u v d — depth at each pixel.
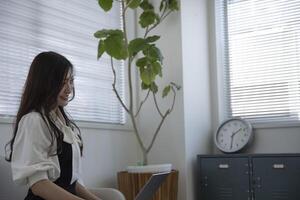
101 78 3.29
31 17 2.73
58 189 1.69
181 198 3.32
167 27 3.49
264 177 3.10
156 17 3.29
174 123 3.40
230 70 3.83
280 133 3.47
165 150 3.42
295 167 3.01
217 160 3.29
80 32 3.12
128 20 3.57
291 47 3.56
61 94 1.91
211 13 3.87
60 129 1.90
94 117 3.17
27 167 1.70
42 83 1.85
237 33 3.82
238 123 3.49
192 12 3.60
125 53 2.86
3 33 2.52
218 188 3.27
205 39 3.79
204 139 3.61
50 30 2.87
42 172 1.72
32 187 1.71
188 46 3.50
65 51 2.97
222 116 3.79
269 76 3.64
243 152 3.53
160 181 2.24
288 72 3.55
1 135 2.38
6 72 2.51
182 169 3.33
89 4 3.23
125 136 3.40
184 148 3.34
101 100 3.26
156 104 3.33
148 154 3.49
